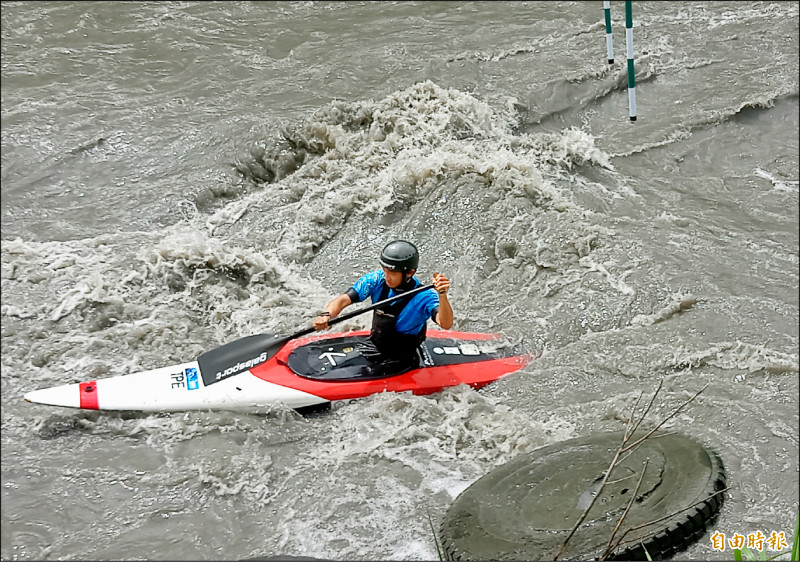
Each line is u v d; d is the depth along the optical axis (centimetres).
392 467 787
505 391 896
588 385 904
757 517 699
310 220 1221
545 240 1145
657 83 1686
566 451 734
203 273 1080
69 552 695
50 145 1379
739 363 920
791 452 784
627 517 611
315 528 718
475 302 1057
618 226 1206
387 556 683
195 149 1375
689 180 1375
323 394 867
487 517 660
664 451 693
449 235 1180
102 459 798
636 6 2050
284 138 1377
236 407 859
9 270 1071
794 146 1484
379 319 880
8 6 1930
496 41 1836
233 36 1838
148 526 723
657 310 1017
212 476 775
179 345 980
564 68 1706
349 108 1430
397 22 1936
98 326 999
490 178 1252
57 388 863
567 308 1026
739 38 1864
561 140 1430
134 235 1169
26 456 800
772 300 1034
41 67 1661
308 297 1085
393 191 1247
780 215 1262
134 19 1902
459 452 809
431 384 889
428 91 1454
